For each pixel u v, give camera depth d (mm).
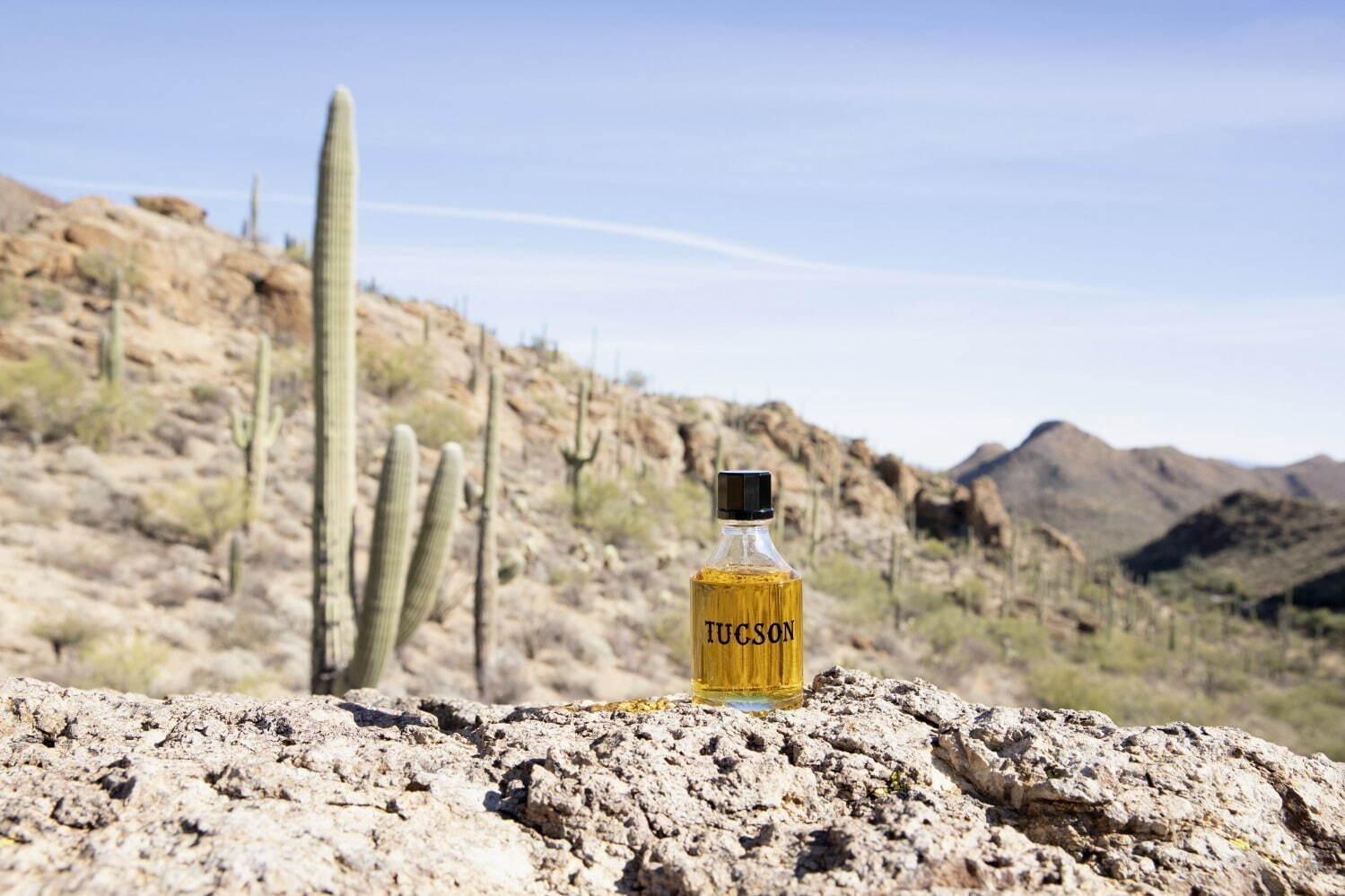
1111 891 1476
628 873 1607
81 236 45750
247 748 2029
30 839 1521
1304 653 69812
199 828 1527
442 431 41375
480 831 1688
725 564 2176
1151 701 33688
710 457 65188
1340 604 110688
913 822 1609
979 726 1990
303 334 49344
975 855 1517
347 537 11570
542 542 32375
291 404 39656
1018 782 1773
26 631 16594
